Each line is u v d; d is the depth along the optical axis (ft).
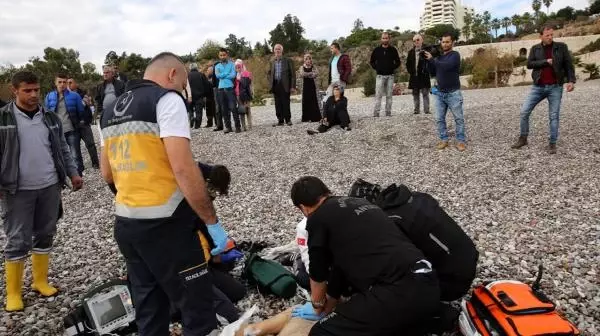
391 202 11.55
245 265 13.80
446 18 497.87
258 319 12.13
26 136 13.15
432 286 9.60
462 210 19.95
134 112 8.75
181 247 8.90
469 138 33.22
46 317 12.93
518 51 196.03
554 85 26.91
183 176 8.39
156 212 8.68
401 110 49.65
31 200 13.32
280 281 12.97
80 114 31.01
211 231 9.09
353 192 13.08
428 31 250.37
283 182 26.78
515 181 23.57
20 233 13.24
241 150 35.73
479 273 13.88
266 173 29.14
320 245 10.14
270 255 15.05
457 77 29.30
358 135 36.83
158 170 8.72
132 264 9.34
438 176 25.53
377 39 237.25
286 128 42.52
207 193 8.77
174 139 8.45
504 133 33.86
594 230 16.72
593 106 42.65
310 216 10.48
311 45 279.69
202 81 46.96
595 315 11.43
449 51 29.19
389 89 43.29
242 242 16.61
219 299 11.87
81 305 11.85
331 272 10.76
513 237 16.57
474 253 11.31
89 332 11.71
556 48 26.45
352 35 258.57
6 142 12.61
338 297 10.93
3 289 15.03
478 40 260.42
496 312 9.96
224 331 10.34
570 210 19.02
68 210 24.67
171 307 11.93
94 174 32.30
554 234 16.63
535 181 23.29
